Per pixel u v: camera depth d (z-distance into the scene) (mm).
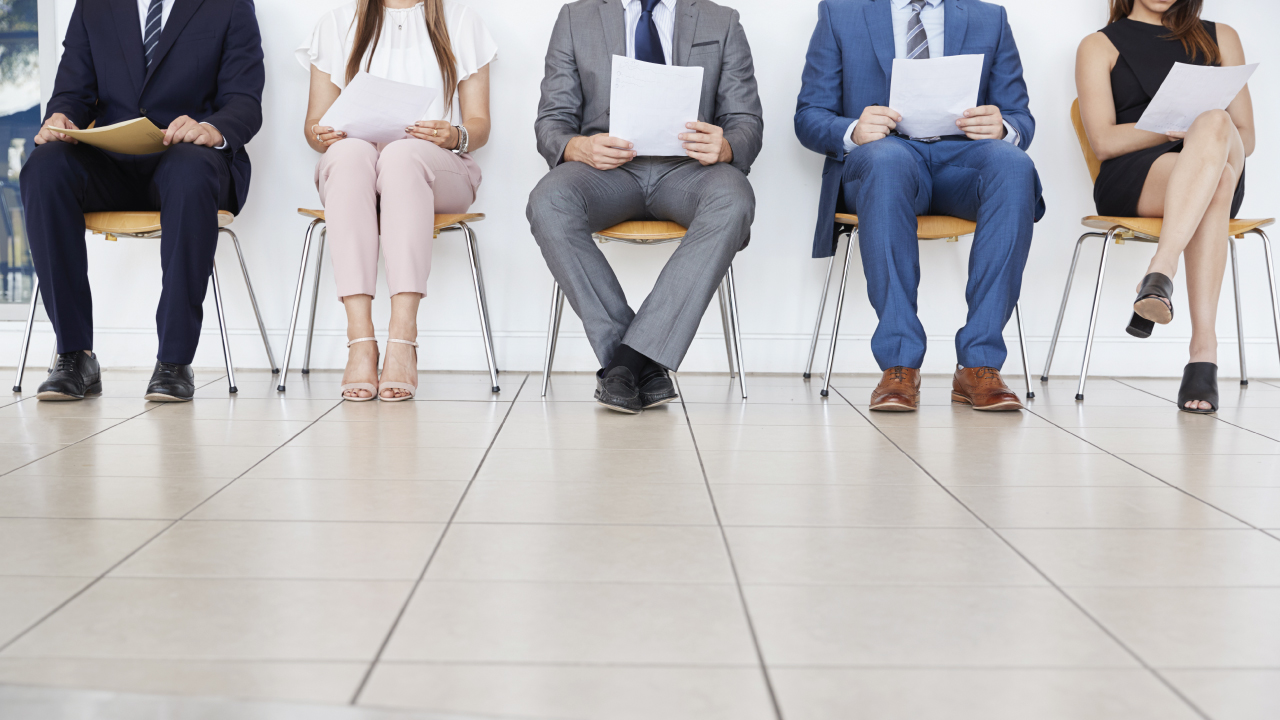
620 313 1932
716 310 2588
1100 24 2529
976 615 811
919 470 1377
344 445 1518
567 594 850
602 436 1618
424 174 2043
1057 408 2010
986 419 1843
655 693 660
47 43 2514
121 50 2221
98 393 2080
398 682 673
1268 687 678
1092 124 2287
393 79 2291
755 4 2510
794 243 2564
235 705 638
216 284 2109
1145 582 900
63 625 772
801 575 909
